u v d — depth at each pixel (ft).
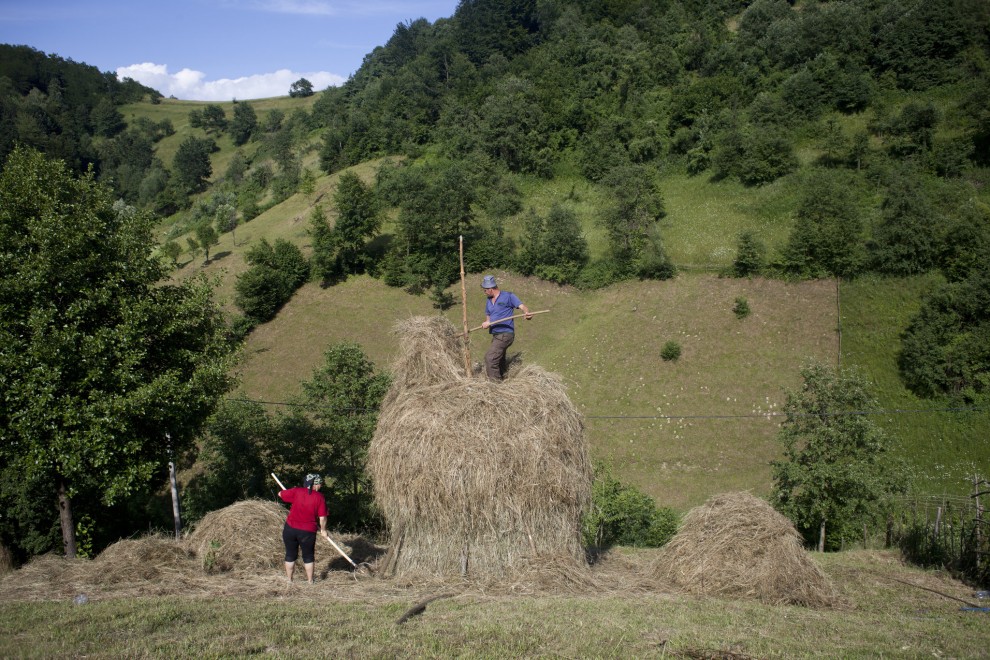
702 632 26.17
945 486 97.66
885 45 228.22
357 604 29.48
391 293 180.04
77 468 41.81
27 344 41.55
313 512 34.37
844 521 71.97
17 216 44.27
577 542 36.65
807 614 30.99
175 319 47.73
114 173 397.39
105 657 21.83
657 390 129.18
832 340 133.49
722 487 102.37
